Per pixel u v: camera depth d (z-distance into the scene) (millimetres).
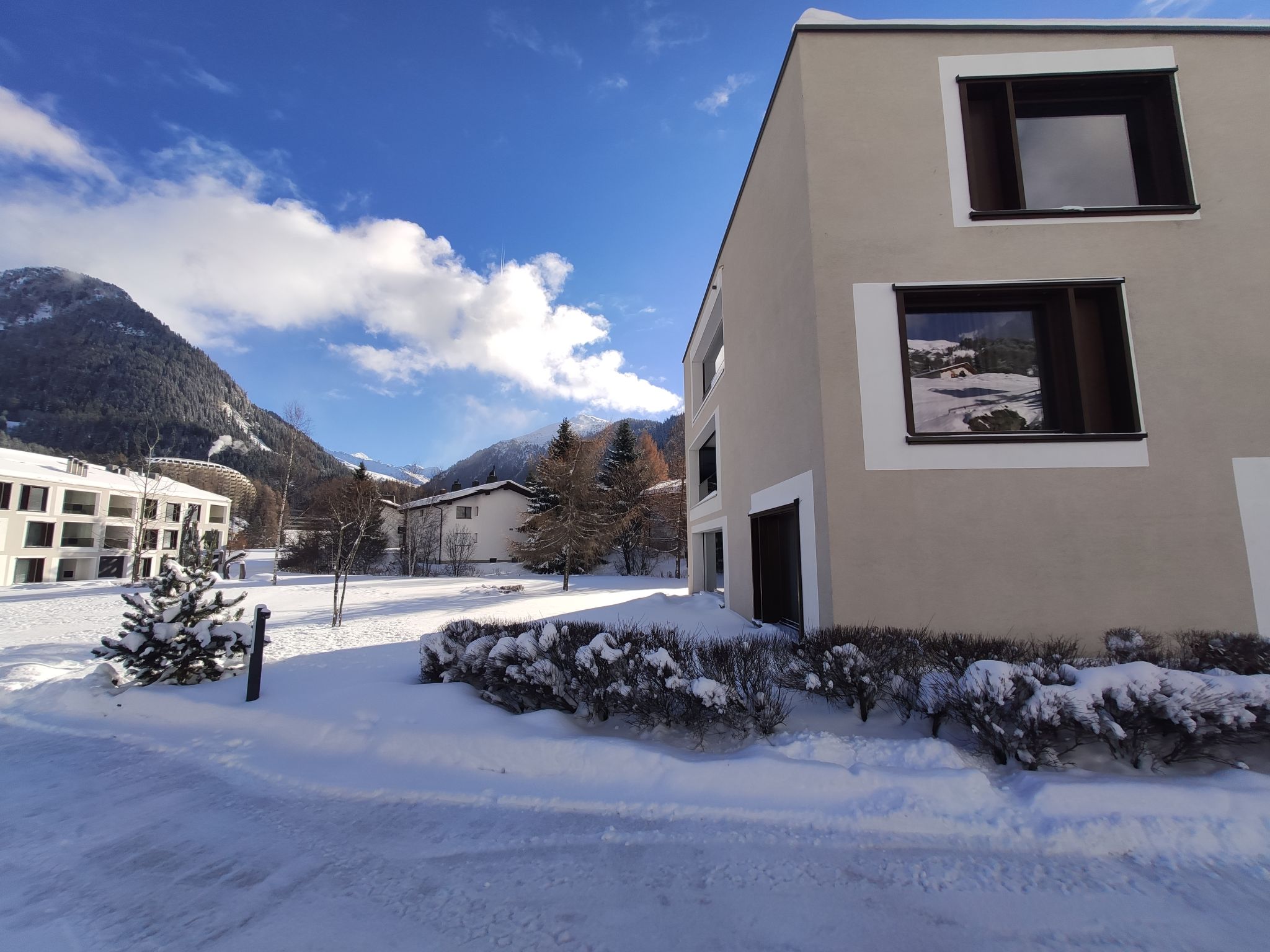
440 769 3900
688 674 4391
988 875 2643
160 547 40438
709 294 13664
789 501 7645
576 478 29172
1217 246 6586
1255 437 6254
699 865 2771
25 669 6602
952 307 6852
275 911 2486
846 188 6898
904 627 6078
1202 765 3545
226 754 4344
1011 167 6914
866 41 7168
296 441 30578
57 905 2553
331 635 9852
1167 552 6105
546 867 2791
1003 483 6266
